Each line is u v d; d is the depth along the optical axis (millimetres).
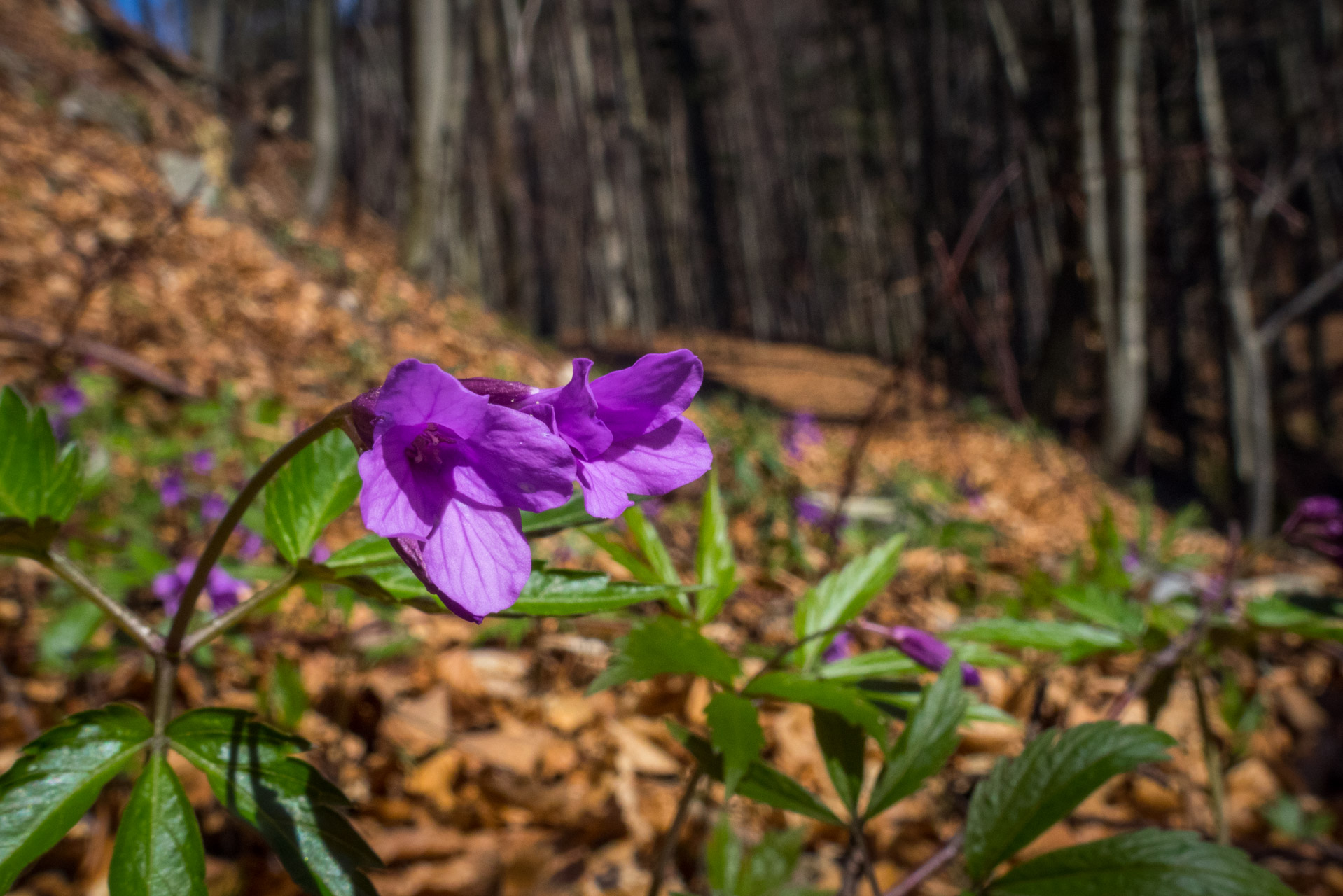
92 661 2211
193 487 3672
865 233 37094
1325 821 2465
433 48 14820
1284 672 3723
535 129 40844
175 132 14664
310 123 18188
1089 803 2770
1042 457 3242
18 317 5840
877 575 1596
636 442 935
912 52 32719
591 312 35469
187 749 1012
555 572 1107
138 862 937
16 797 929
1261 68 25672
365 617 3182
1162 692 1739
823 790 2611
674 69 38812
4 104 10461
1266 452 12961
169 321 6938
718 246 43625
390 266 15000
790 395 24000
